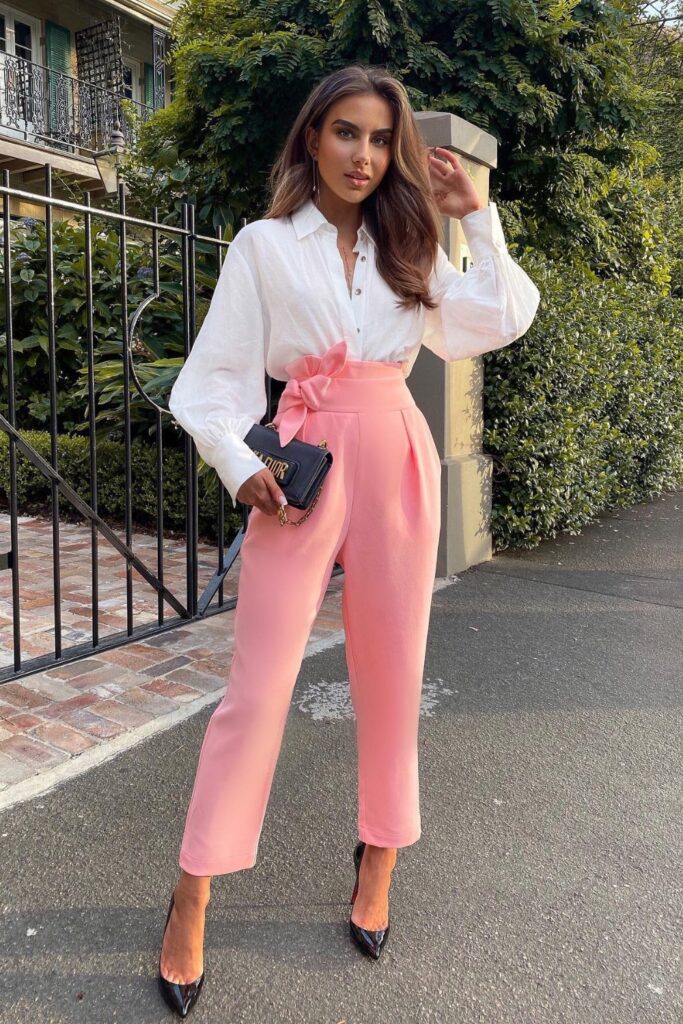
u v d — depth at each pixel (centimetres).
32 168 1222
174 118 644
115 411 532
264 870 191
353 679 162
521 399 472
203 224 640
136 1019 147
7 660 318
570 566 475
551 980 159
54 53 1423
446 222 405
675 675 313
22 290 661
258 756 149
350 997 154
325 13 587
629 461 647
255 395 148
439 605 395
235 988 155
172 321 570
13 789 221
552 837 206
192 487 357
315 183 148
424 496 152
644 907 181
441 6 562
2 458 633
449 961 163
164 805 216
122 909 176
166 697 282
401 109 142
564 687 299
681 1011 151
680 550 519
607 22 627
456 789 228
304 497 137
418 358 431
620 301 639
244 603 149
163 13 1455
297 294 142
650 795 227
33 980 156
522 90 565
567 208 684
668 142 1223
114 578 436
